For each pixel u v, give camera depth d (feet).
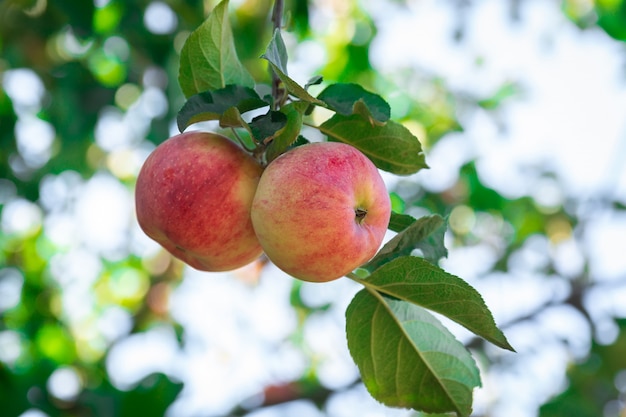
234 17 5.60
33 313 6.47
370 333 3.18
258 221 2.99
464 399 3.21
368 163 3.03
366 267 3.13
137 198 3.15
